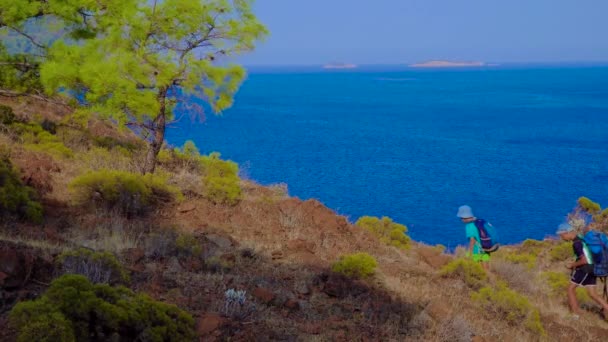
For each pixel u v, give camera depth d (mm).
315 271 9078
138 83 13438
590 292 10438
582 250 10391
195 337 5676
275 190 16672
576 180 45188
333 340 6566
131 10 13203
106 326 5098
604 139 74938
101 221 9539
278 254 9633
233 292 6848
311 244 10664
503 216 32500
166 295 6695
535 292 11562
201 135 69688
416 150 63188
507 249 17609
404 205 34562
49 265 6188
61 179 12180
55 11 13891
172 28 13516
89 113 13773
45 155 13750
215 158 17938
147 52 13656
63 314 4824
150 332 5234
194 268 7938
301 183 40594
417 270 10828
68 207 10133
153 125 13867
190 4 13195
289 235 11117
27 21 14141
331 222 12477
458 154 60438
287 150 59469
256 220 11688
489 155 60062
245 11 13844
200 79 13656
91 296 5117
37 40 14438
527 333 8477
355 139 72188
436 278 10445
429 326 7656
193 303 6594
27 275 5812
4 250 5859
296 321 6926
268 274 8492
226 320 6172
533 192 39781
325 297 8031
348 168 48812
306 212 12641
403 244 13828
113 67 12766
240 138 68375
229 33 13656
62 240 8148
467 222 11648
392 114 114000
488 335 7887
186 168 16797
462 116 110312
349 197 36344
